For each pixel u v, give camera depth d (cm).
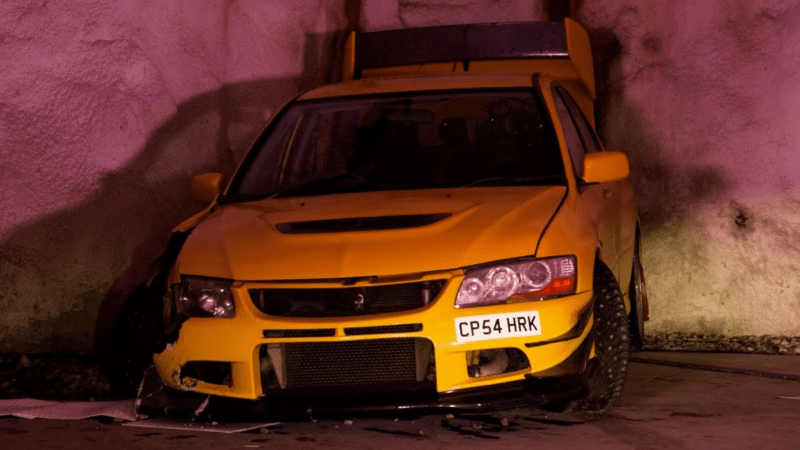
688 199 877
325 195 586
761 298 854
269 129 639
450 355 490
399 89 639
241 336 502
